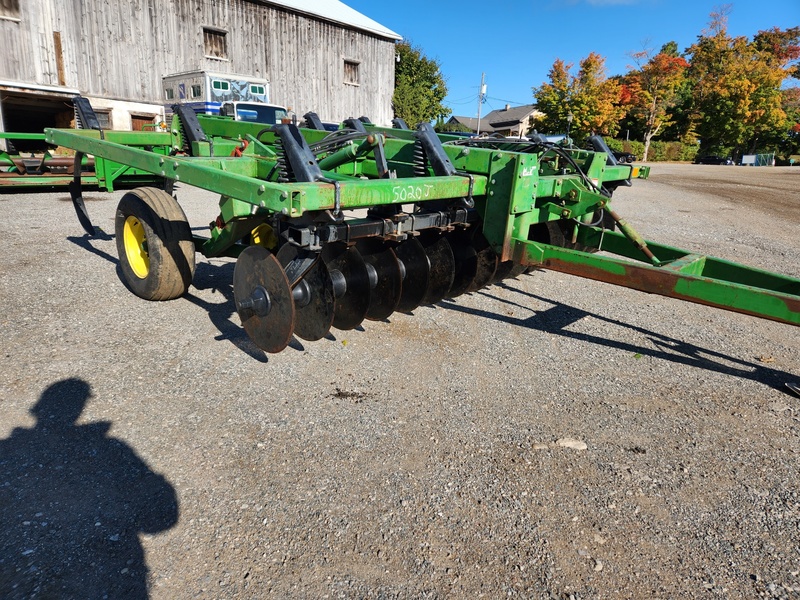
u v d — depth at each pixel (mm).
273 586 2027
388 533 2303
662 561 2232
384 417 3145
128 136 5824
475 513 2439
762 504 2586
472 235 4348
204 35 19422
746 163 54000
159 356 3740
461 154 3896
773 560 2260
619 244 4840
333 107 23672
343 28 23234
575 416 3270
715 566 2219
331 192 2764
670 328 4801
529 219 3941
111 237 7102
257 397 3287
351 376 3607
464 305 5129
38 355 3672
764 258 7754
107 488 2480
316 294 3273
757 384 3797
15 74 15852
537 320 4852
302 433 2953
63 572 2041
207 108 14930
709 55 53406
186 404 3176
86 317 4340
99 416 3018
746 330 4828
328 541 2246
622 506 2531
